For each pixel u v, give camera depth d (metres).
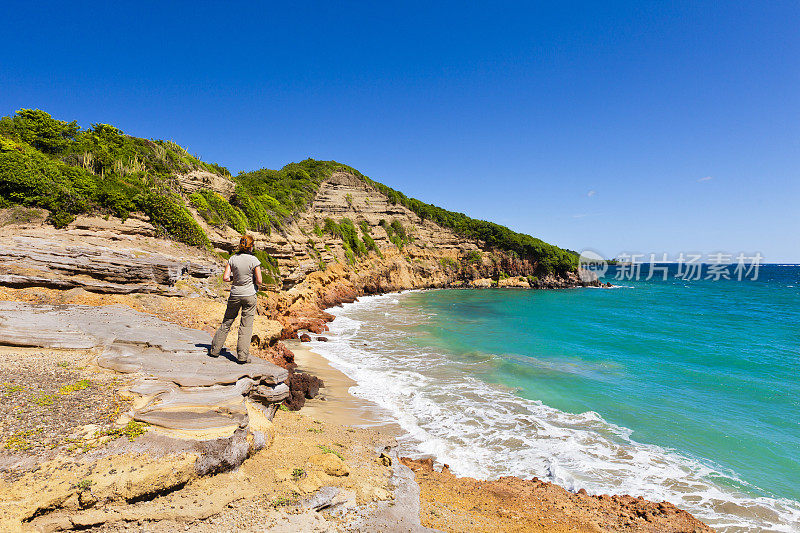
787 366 18.80
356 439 8.52
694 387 15.57
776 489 8.81
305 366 16.75
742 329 29.62
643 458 10.02
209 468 4.75
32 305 9.24
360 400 13.20
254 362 7.75
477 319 34.34
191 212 23.78
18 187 14.60
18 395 5.15
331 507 5.11
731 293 65.81
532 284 77.19
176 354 7.45
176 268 14.15
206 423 5.24
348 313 36.47
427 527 5.41
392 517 5.34
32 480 3.70
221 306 13.12
